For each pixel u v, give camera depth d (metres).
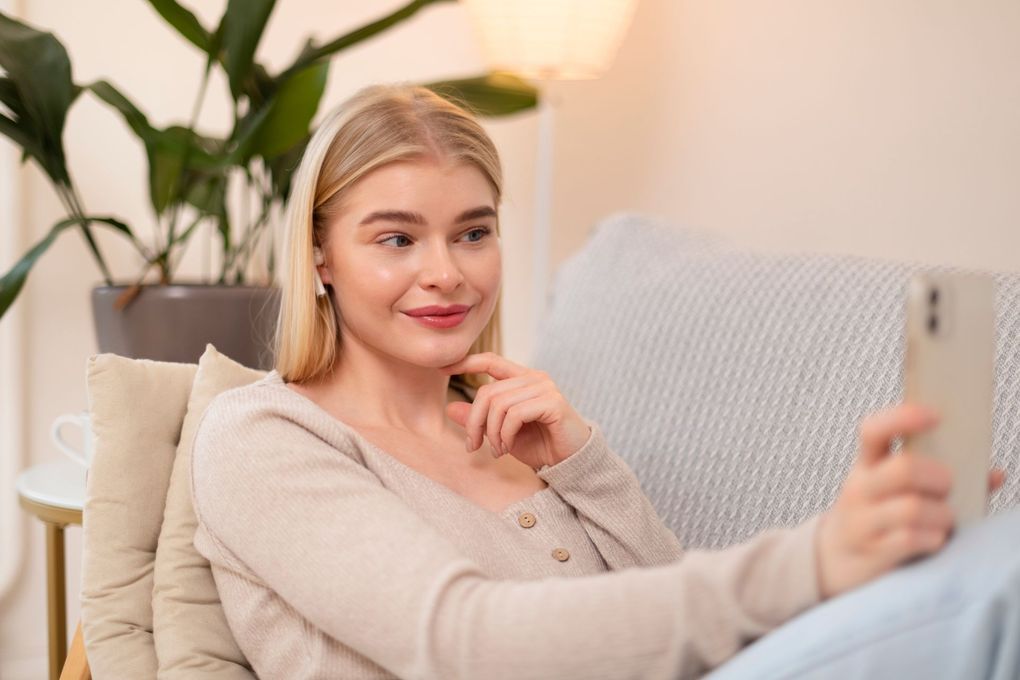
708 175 2.28
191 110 2.18
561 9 1.98
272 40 2.24
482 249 1.12
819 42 2.06
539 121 2.47
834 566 0.72
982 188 1.81
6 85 1.60
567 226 2.49
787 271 1.39
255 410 1.00
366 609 0.85
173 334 1.62
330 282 1.14
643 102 2.39
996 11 1.78
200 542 1.04
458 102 1.36
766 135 2.17
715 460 1.33
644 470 1.39
